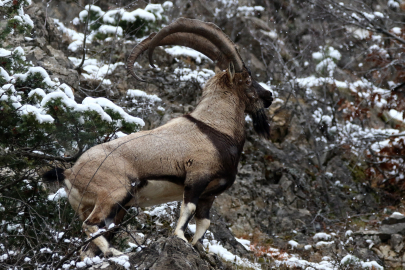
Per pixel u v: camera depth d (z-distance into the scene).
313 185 33.41
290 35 48.75
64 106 16.84
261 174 31.44
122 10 36.31
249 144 33.81
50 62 26.30
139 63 35.03
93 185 15.25
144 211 23.50
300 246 26.97
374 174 35.88
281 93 39.84
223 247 24.31
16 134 17.06
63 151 18.56
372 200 33.81
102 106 18.22
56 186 19.70
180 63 35.75
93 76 30.59
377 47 43.22
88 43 35.81
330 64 44.09
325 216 31.27
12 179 17.78
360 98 40.16
